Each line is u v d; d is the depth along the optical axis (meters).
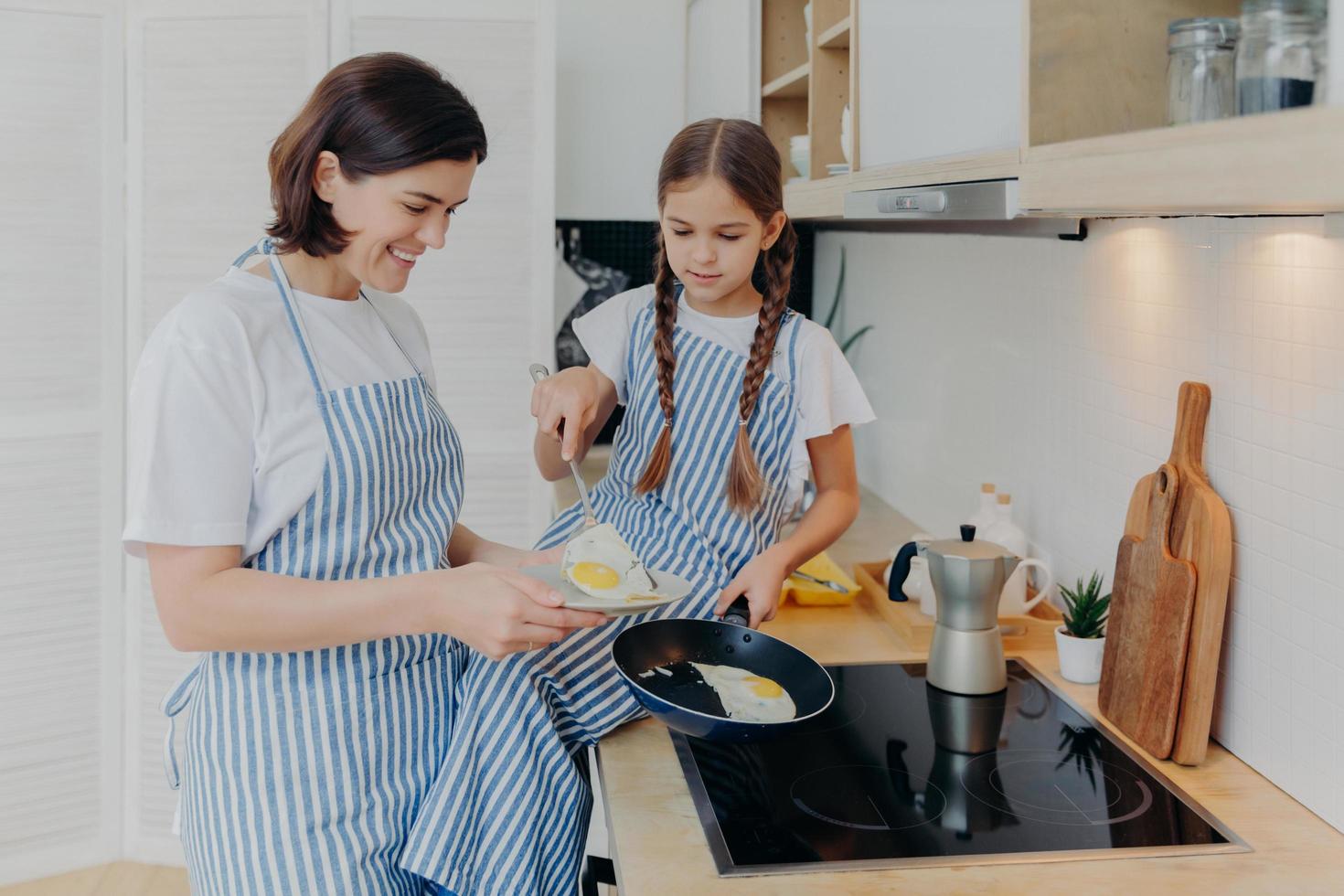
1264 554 1.30
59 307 2.65
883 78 1.74
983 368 2.16
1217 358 1.38
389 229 1.17
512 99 2.74
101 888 2.74
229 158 2.66
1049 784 1.30
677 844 1.17
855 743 1.42
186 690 1.41
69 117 2.63
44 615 2.71
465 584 1.14
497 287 2.80
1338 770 1.19
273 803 1.21
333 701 1.23
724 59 2.94
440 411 1.41
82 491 2.71
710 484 1.58
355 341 1.29
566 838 1.33
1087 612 1.61
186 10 2.64
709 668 1.45
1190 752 1.34
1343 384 1.16
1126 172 0.90
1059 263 1.83
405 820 1.27
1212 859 1.14
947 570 1.57
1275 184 0.70
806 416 1.58
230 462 1.15
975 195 1.26
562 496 2.67
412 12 2.67
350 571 1.25
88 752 2.79
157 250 2.70
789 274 1.58
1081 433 1.76
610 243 3.37
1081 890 1.08
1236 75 0.85
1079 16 1.12
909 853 1.15
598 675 1.42
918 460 2.55
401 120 1.13
